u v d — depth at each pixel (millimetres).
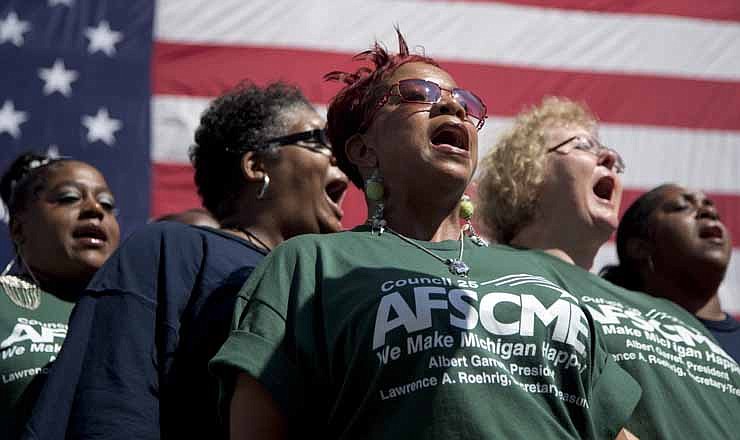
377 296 2355
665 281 4363
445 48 7359
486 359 2287
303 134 3424
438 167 2607
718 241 4336
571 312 2443
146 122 7059
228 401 2371
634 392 2572
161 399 2736
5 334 3424
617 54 7512
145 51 7188
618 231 4531
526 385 2314
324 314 2383
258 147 3406
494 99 7297
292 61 7215
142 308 2795
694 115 7469
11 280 3623
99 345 2727
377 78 2770
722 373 3121
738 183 7379
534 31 7461
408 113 2654
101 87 7094
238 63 7195
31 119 6984
